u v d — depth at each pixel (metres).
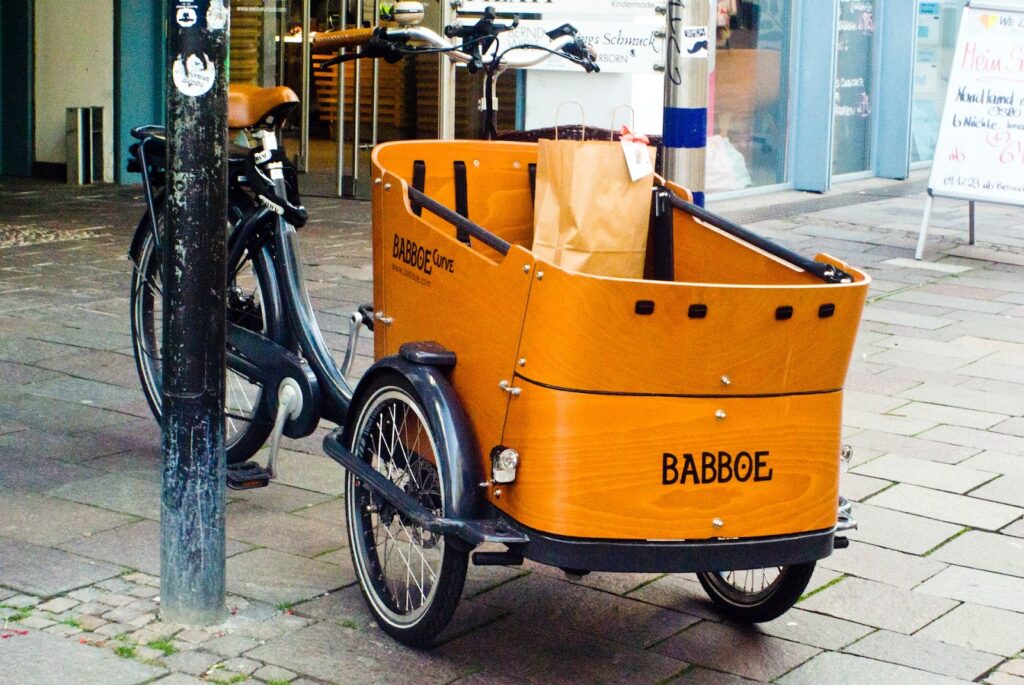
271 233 4.89
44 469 5.17
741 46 13.45
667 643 4.00
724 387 3.42
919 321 8.48
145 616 3.93
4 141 13.45
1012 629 4.21
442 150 4.41
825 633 4.12
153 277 5.32
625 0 9.96
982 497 5.38
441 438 3.61
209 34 3.64
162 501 3.88
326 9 12.73
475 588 4.33
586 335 3.31
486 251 4.40
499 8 9.88
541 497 3.41
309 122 12.75
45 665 3.60
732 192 13.52
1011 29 10.40
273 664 3.69
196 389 3.79
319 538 4.64
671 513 3.44
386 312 4.16
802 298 3.40
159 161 5.25
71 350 6.90
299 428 4.70
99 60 13.11
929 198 10.68
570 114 12.08
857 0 14.88
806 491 3.57
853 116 15.23
